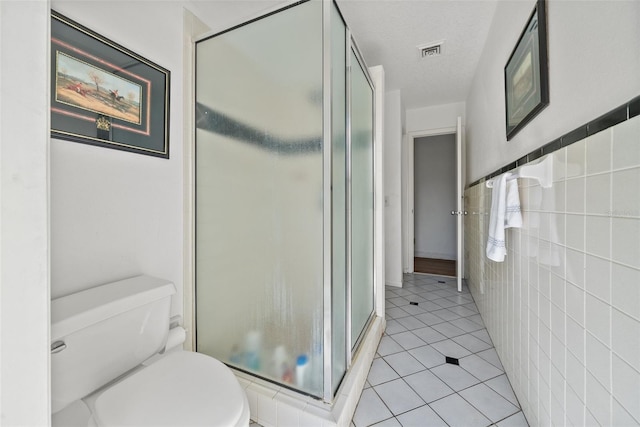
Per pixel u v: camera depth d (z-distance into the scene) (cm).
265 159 121
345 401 114
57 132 91
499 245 132
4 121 35
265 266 123
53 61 90
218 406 76
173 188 132
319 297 111
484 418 123
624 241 63
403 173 390
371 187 200
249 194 125
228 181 131
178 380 86
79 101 97
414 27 203
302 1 111
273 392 117
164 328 106
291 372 118
